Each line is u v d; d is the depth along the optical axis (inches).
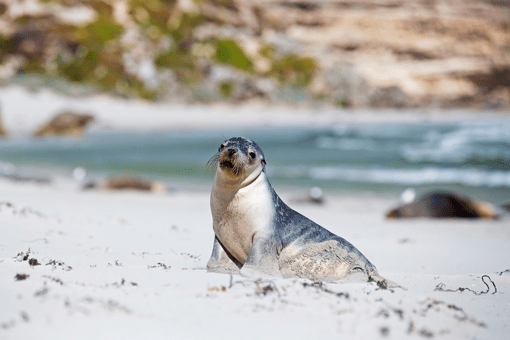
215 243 879.1
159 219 1625.2
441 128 7751.0
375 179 3469.5
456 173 3688.5
